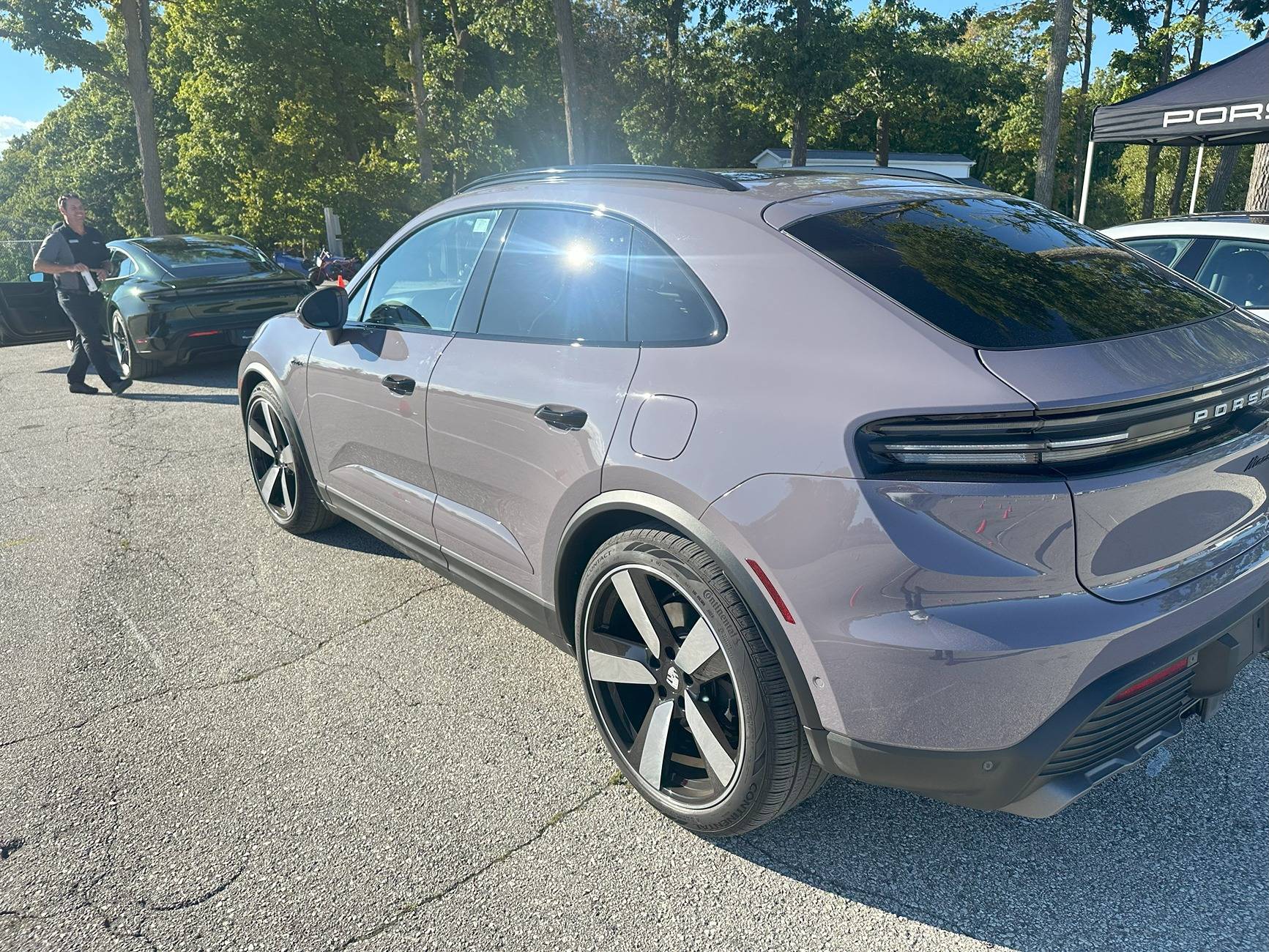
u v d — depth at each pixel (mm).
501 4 32656
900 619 1740
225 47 29797
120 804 2461
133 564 4184
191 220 35469
